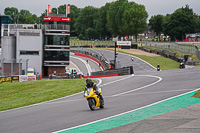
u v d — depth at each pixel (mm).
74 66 105062
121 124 12055
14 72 55562
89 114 14844
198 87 23516
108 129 11297
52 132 11273
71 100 21938
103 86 30125
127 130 10953
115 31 190000
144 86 27031
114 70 50812
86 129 11484
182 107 15523
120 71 48000
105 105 17875
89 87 16188
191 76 32875
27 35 79625
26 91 30844
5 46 80375
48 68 83062
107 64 94938
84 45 175875
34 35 79750
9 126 13023
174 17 171000
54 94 26891
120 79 36062
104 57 111750
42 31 81125
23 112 17453
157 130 10734
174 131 10484
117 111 15211
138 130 10875
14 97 27266
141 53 127562
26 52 79750
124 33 177375
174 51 116312
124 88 26859
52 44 82000
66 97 24312
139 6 174000
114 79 36875
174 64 96250
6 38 80375
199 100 17422
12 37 80812
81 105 18688
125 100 19422
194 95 19109
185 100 17672
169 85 26359
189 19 170250
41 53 80375
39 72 80062
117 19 181000
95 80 38062
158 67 78562
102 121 12844
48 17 82000
